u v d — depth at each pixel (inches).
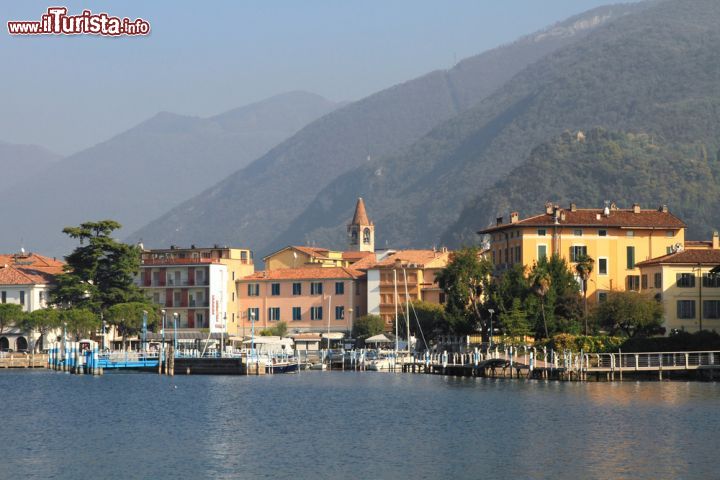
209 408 5797.2
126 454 4256.9
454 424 4990.2
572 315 7573.8
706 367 6614.2
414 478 3769.7
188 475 3838.6
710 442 4350.4
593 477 3745.1
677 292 7746.1
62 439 4665.4
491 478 3759.8
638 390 6190.9
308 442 4534.9
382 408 5679.1
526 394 6117.1
